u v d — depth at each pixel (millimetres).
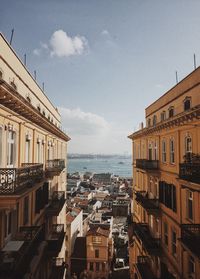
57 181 23312
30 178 10289
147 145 21734
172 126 15078
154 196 19625
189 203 13227
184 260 13273
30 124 13383
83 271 35188
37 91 17312
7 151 10305
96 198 90250
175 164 15047
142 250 21625
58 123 28266
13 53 12141
